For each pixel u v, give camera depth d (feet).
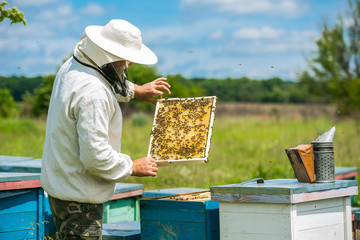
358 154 40.19
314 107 110.32
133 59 10.89
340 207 11.77
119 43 10.94
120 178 10.62
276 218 10.53
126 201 16.72
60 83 10.87
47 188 10.77
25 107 87.10
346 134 55.93
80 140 10.19
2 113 78.38
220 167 33.55
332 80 75.51
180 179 29.40
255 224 10.81
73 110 10.41
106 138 10.39
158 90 13.64
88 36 10.75
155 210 12.51
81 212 10.80
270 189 10.46
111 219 16.06
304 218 10.74
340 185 11.46
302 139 51.52
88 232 10.85
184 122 12.15
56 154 10.64
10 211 12.99
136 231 13.70
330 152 11.43
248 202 10.84
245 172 32.19
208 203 11.87
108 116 10.61
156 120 12.48
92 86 10.44
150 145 12.12
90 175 10.71
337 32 75.25
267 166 31.32
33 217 13.52
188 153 11.60
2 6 15.46
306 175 11.33
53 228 14.67
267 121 90.74
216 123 84.69
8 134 49.60
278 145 46.73
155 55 11.89
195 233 11.96
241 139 58.23
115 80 11.07
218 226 12.14
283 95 157.38
